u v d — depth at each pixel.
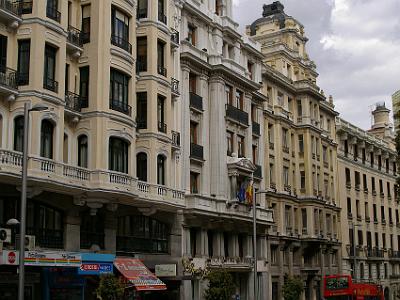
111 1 36.12
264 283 54.69
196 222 44.84
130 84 37.06
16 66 31.23
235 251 50.69
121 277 34.12
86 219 35.44
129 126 36.41
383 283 81.62
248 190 51.22
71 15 35.31
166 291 42.41
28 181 29.64
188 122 46.31
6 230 29.86
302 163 65.56
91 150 34.19
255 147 56.66
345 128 76.06
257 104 57.34
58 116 32.22
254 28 72.25
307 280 64.81
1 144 30.25
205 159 48.22
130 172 36.09
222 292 41.38
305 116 66.38
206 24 50.72
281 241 59.34
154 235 41.56
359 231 77.31
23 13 31.66
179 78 45.78
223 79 50.56
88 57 35.19
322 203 66.81
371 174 83.38
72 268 33.28
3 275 30.75
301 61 70.56
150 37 40.41
